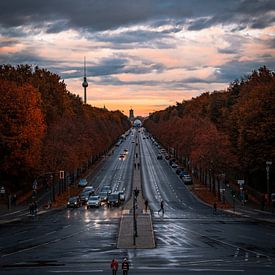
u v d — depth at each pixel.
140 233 74.56
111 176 177.12
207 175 161.88
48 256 58.75
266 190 128.62
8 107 118.31
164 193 138.50
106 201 125.44
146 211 104.94
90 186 149.50
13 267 52.69
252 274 48.66
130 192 141.62
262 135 113.88
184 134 188.62
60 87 165.50
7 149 117.12
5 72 158.88
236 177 153.12
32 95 125.25
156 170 193.75
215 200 123.88
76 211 107.50
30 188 137.25
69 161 128.62
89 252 61.22
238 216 96.56
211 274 48.72
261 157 115.44
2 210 107.06
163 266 52.78
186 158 194.88
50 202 117.31
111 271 50.47
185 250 62.25
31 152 118.69
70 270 51.06
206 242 67.62
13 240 69.69
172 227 81.44
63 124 140.62
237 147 131.75
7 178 125.56
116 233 75.25
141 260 56.28
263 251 61.16
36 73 165.12
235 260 55.94
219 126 195.50
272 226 82.50
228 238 70.62
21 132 117.31
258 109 116.75
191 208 110.75
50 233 75.56
